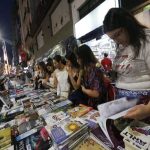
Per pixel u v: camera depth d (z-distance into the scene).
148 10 2.29
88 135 0.83
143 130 0.64
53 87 3.02
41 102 1.87
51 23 7.55
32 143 0.92
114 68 0.97
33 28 12.19
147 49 0.75
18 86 4.63
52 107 1.45
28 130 1.11
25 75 7.64
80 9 4.61
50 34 7.82
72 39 4.93
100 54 3.68
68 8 5.16
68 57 2.29
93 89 1.46
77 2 4.51
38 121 1.23
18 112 1.69
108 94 1.35
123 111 0.72
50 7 7.08
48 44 8.53
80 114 1.08
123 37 0.81
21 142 0.96
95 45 3.93
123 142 0.66
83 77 1.74
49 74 3.73
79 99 1.70
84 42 4.51
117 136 0.69
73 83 2.22
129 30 0.77
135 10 2.53
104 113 0.76
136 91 0.81
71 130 0.84
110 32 0.80
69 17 5.16
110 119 0.71
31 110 1.63
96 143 0.75
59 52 6.13
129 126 0.68
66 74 2.40
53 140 0.83
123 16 0.77
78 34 4.65
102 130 0.76
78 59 1.73
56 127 0.93
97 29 3.76
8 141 1.00
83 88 1.67
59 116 1.13
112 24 0.78
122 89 0.89
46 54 8.98
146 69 0.79
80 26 4.49
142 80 0.81
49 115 1.19
